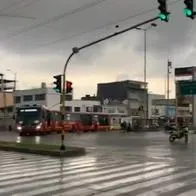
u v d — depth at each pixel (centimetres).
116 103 10762
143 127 8738
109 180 1566
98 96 12250
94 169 1916
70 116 7688
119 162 2238
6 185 1455
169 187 1414
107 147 3462
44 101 10250
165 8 2070
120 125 8712
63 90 2820
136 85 11644
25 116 5922
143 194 1285
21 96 10762
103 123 8400
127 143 4053
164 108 11831
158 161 2295
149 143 4069
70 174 1739
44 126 6025
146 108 10950
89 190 1349
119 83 11662
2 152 2947
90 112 9844
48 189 1370
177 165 2095
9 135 5916
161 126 9769
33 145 3188
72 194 1282
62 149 2720
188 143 4081
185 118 11300
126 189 1369
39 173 1775
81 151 2739
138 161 2294
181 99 9844
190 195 1274
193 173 1783
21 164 2145
